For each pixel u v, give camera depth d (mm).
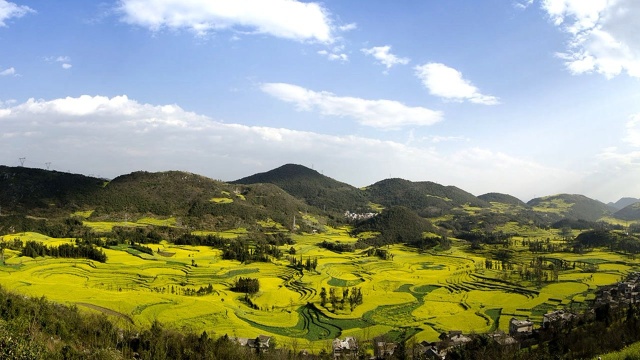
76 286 169375
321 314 170000
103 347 88375
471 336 129625
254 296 188875
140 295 163875
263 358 105438
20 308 89312
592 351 88812
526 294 198875
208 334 125000
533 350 104188
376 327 154125
